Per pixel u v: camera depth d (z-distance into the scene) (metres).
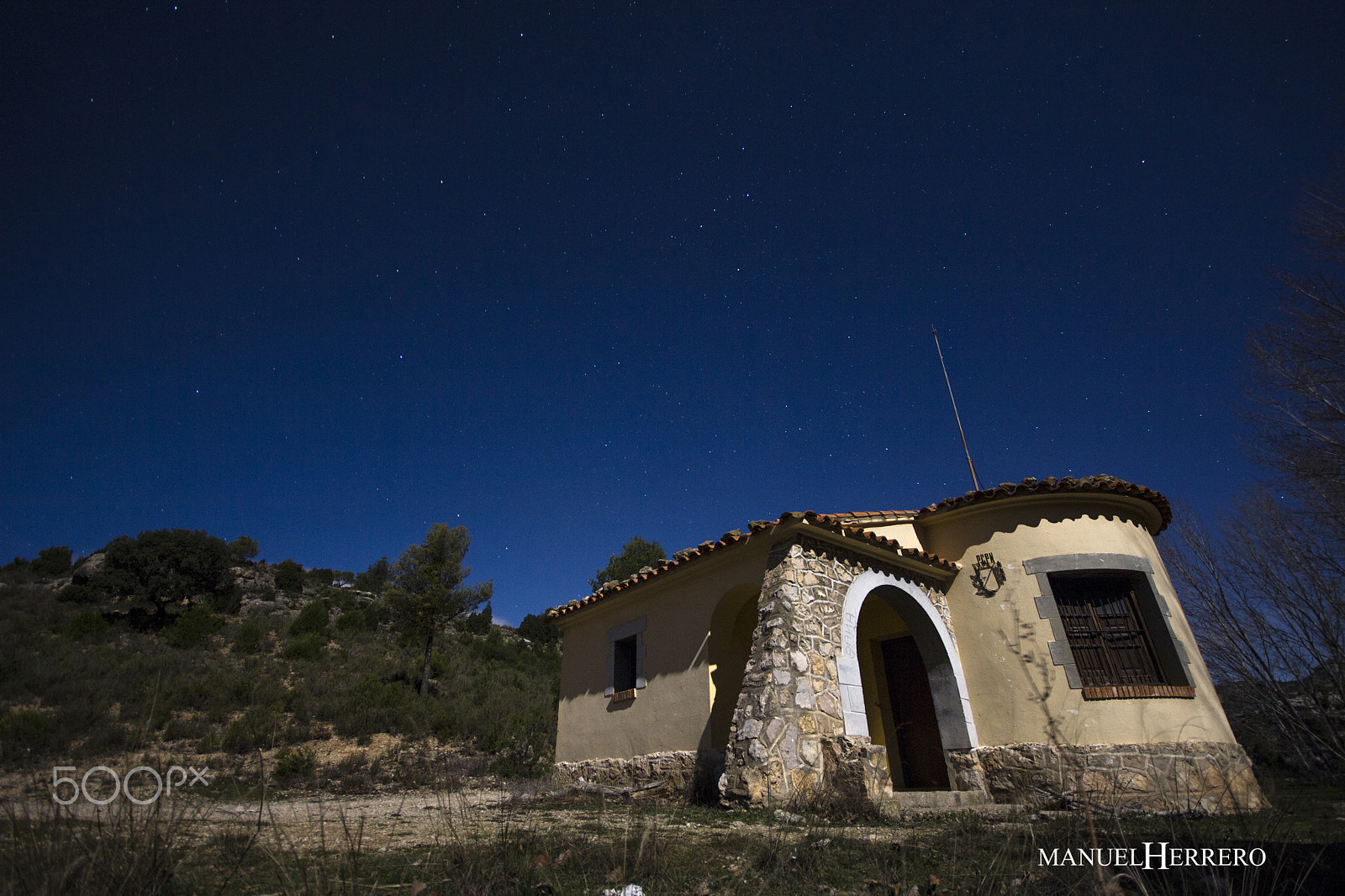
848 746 7.42
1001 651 9.44
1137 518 10.17
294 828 5.61
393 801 9.05
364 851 4.41
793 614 8.11
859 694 8.38
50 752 10.32
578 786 9.99
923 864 4.30
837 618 8.62
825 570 8.80
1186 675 8.95
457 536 24.91
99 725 12.73
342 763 13.14
